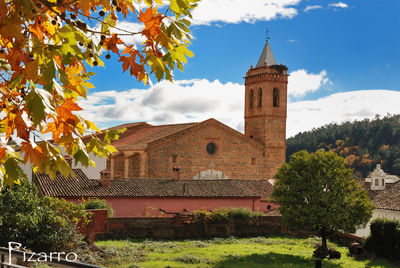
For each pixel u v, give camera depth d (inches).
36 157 135.9
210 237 1471.5
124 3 164.7
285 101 2632.9
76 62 163.3
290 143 6171.3
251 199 1753.2
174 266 975.0
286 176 1318.9
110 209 1366.9
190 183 1768.0
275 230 1562.5
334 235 1542.8
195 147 2201.0
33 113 121.0
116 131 178.9
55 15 153.7
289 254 1238.3
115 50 164.4
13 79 126.6
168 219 1418.6
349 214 1249.4
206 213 1472.7
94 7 163.3
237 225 1515.7
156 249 1194.0
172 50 163.9
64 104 141.9
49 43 139.4
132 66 163.9
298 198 1311.5
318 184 1267.2
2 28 128.3
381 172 1914.4
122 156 2134.6
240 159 2354.8
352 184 1286.9
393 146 5226.4
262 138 2549.2
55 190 1405.0
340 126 6235.2
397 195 1539.1
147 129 2576.3
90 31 157.5
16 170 135.0
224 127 2295.8
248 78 2716.5
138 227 1366.9
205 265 1016.9
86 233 1159.6
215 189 1753.2
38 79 127.4
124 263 983.0
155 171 2074.3
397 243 1216.2
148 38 162.9
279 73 2630.4
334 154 1320.1
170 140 2124.8
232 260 1099.3
